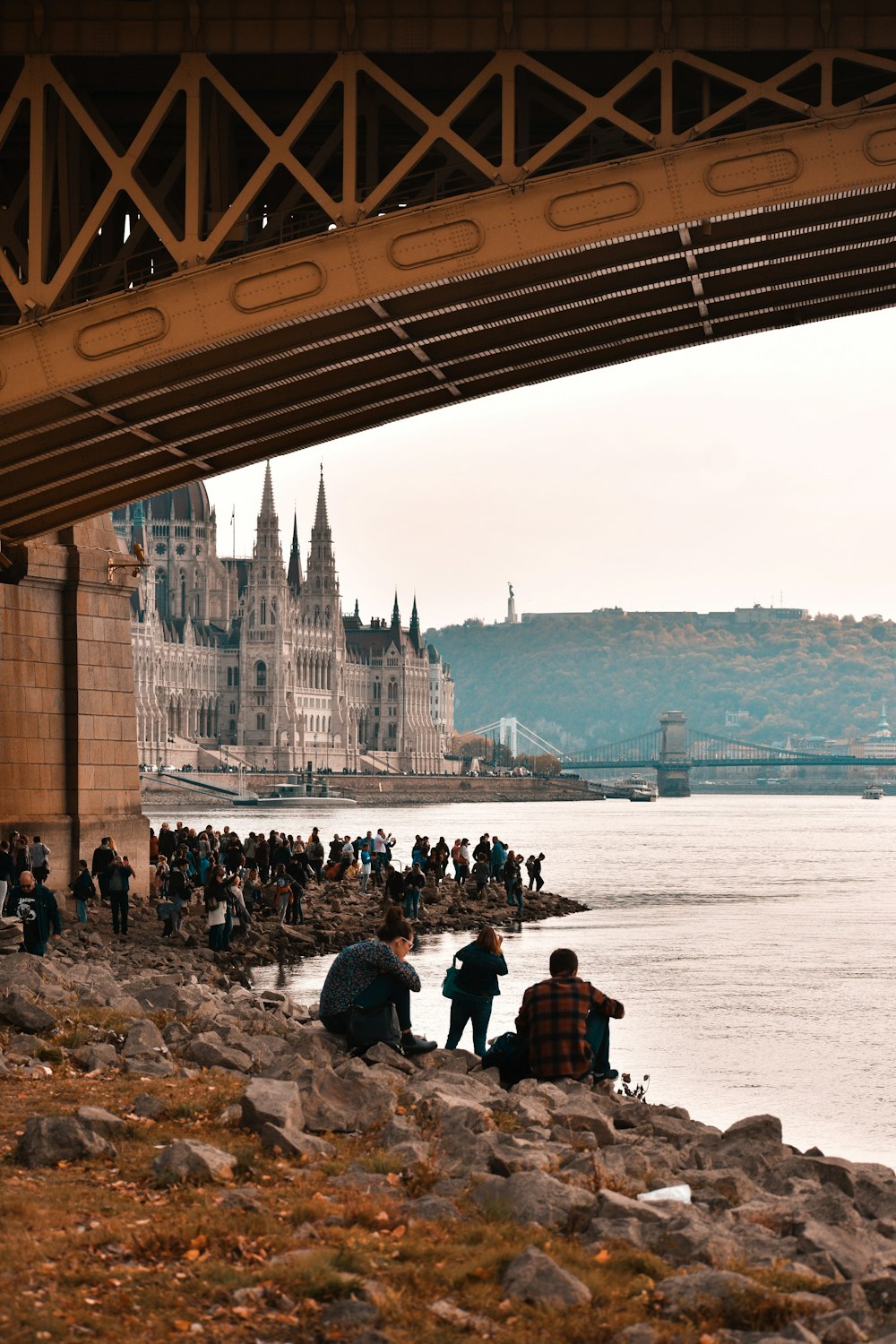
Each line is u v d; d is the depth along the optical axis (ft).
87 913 181.78
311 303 117.50
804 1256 46.37
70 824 189.78
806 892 313.12
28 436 131.85
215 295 118.52
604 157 138.10
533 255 115.75
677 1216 47.80
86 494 160.76
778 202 113.91
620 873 383.24
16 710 185.78
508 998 150.30
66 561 190.60
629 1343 38.50
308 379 143.64
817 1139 89.76
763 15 115.44
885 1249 49.24
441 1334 38.78
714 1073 111.04
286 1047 82.17
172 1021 88.43
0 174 149.69
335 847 282.15
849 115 113.29
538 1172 51.11
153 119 119.03
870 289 142.72
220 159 130.52
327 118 141.18
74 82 128.26
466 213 116.06
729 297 138.51
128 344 119.03
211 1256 43.98
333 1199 50.70
